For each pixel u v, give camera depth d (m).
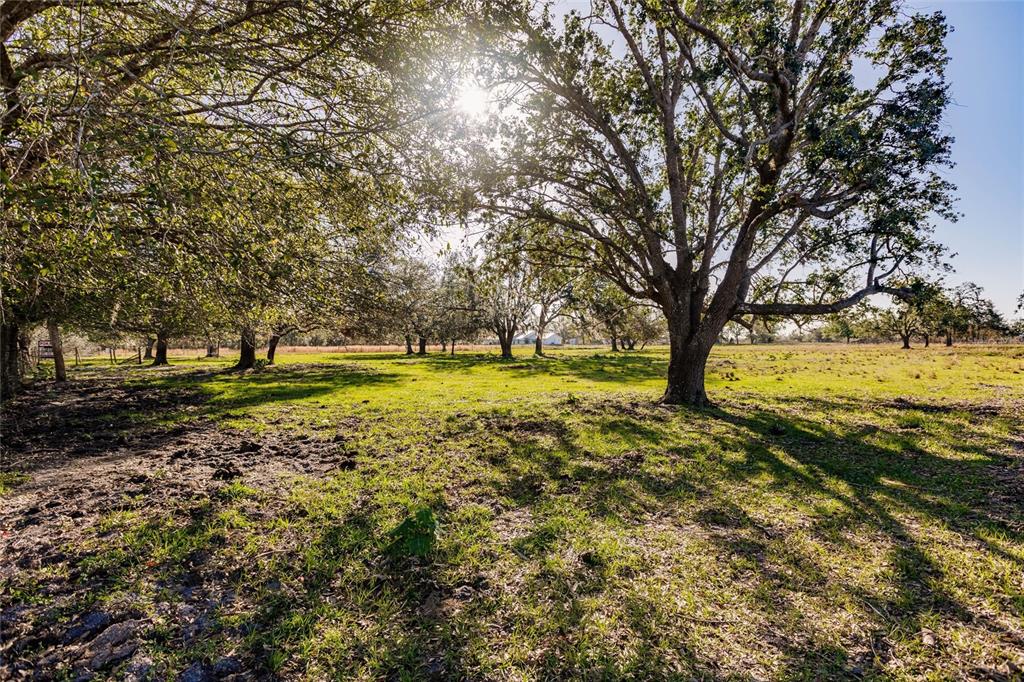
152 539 4.87
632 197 14.15
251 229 5.89
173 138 5.00
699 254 16.83
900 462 8.40
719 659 3.36
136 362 45.78
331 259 8.94
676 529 5.54
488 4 10.26
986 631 3.72
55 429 10.76
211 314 11.32
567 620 3.76
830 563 4.75
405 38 7.14
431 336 54.25
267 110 7.38
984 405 14.77
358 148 7.46
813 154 11.19
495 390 19.52
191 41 5.88
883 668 3.29
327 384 21.86
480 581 4.33
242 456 8.37
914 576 4.51
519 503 6.29
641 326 45.94
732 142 13.49
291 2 6.24
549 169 14.04
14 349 17.47
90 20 5.55
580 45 12.84
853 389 20.25
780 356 48.84
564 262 17.00
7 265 4.92
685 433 10.48
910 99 10.95
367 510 5.85
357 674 3.17
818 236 14.44
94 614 3.67
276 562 4.53
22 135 5.42
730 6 10.30
